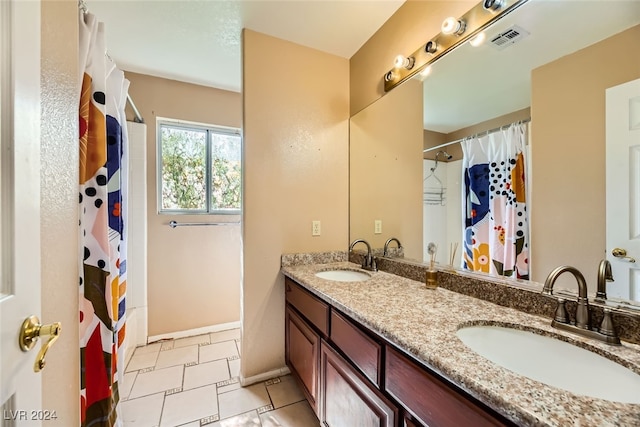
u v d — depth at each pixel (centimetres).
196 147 261
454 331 85
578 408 51
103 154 118
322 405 133
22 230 49
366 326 96
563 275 95
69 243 78
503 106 113
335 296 121
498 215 116
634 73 79
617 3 82
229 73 228
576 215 92
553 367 81
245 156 175
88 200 115
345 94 208
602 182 86
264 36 179
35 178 53
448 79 136
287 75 187
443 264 142
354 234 204
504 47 112
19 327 48
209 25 169
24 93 50
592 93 88
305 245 194
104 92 118
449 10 131
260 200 180
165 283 239
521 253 108
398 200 169
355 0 152
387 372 90
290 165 188
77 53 82
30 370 51
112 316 122
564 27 94
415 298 119
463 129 131
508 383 58
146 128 230
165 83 238
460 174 133
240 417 150
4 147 46
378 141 182
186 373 190
